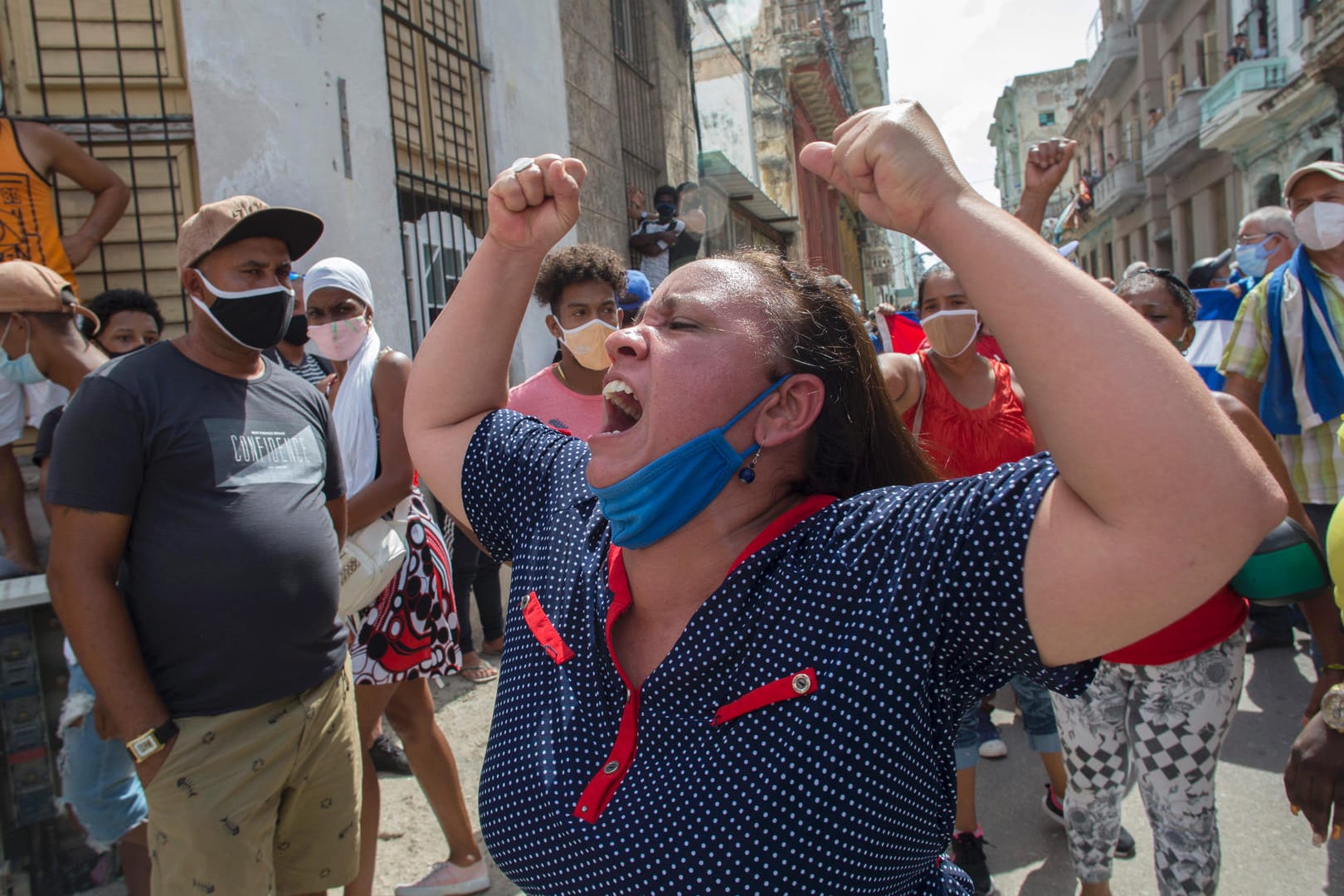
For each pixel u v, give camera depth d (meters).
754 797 0.99
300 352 3.64
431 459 1.54
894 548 1.04
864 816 0.98
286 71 4.55
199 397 2.02
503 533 1.47
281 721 2.03
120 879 2.68
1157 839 2.22
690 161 11.01
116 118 4.13
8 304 2.62
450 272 6.02
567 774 1.11
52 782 2.52
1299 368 3.59
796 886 0.97
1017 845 3.08
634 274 3.84
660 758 1.05
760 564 1.08
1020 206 2.07
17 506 3.28
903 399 2.89
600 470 1.14
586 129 8.10
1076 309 0.89
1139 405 0.86
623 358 1.17
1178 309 3.18
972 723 2.79
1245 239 5.16
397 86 5.55
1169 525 0.86
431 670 2.70
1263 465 0.89
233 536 1.97
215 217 2.05
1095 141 35.44
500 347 1.54
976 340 2.93
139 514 1.93
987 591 0.98
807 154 1.08
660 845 1.00
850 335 1.23
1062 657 0.96
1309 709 2.11
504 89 6.64
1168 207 26.28
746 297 1.15
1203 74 23.39
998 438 2.84
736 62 15.91
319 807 2.22
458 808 2.83
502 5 6.68
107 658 1.83
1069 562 0.92
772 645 1.04
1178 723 2.15
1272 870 2.86
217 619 1.94
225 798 1.95
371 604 2.62
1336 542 1.82
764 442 1.14
